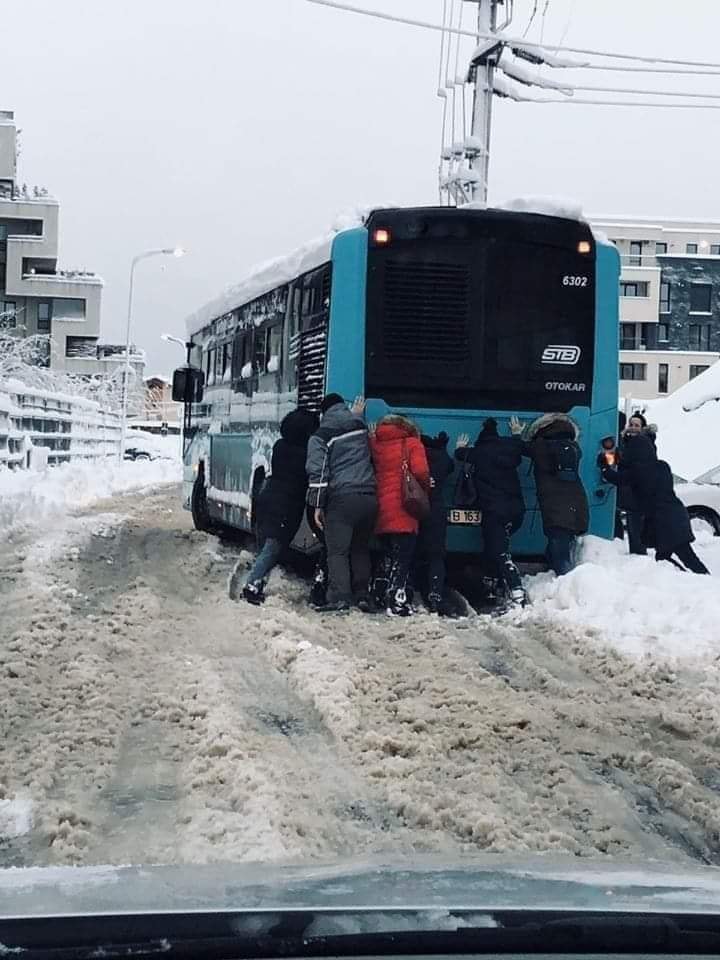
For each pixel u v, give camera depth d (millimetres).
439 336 11352
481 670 8281
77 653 8422
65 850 4773
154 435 76812
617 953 2455
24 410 27734
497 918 2482
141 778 5855
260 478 14023
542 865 3080
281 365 13242
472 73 25766
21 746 6223
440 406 11367
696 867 3457
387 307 11297
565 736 6781
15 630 9047
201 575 13078
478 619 10633
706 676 8273
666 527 12477
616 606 10227
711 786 6031
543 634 9852
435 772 6016
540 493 11383
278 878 2822
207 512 17906
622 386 70062
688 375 69875
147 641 9086
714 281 70438
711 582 10711
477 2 25109
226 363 16719
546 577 11562
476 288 11398
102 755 6168
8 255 67875
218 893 2641
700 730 6957
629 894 2697
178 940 2373
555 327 11562
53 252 68188
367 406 11266
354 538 11172
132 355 71250
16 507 18359
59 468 30219
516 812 5438
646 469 12656
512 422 11492
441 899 2596
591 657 8906
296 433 11312
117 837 5004
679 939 2488
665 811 5652
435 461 11141
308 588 12375
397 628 9992
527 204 11672
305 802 5492
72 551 14148
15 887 2715
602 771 6230
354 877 2836
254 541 15219
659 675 8312
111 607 10445
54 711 6938
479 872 2924
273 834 4965
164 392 98750
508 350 11469
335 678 7727
